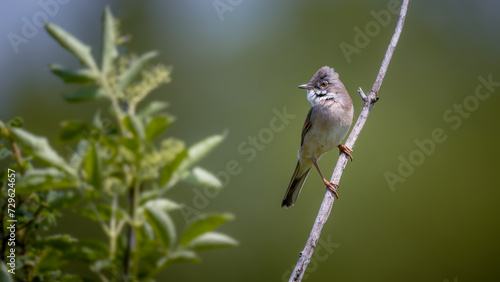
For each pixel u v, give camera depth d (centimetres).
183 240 282
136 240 287
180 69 1427
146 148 274
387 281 1273
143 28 1414
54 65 276
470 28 1460
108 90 279
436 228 1313
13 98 1260
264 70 1452
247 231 1295
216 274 1254
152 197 285
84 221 1039
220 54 1459
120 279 276
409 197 1311
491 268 1294
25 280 343
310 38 1462
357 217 1301
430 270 1289
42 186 276
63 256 284
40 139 280
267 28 1493
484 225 1307
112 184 280
